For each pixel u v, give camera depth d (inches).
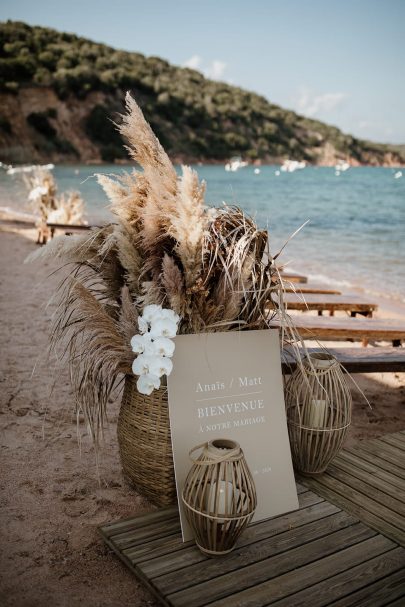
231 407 106.8
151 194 101.0
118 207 104.6
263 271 109.0
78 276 116.4
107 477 126.3
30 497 116.8
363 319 213.9
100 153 3248.0
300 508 109.0
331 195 1305.4
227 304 107.0
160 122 3737.7
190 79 4576.8
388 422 168.7
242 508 90.3
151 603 88.6
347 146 4352.9
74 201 508.4
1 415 155.0
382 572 91.9
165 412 105.6
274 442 109.4
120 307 114.9
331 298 249.9
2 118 3065.9
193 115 3895.2
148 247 104.3
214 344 107.0
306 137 4315.9
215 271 108.0
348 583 89.1
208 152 3836.1
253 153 3973.9
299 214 874.8
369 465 128.8
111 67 4094.5
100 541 103.7
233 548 96.0
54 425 151.5
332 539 99.8
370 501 112.9
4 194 1095.6
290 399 119.5
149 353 96.7
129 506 114.8
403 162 4431.6
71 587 91.5
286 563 93.3
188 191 93.4
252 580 89.0
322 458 119.3
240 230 108.4
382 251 528.1
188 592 85.9
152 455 107.8
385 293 364.5
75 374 112.9
